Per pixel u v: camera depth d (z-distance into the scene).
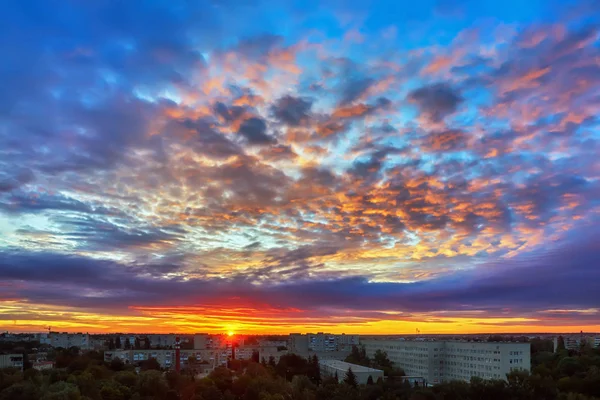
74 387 197.88
